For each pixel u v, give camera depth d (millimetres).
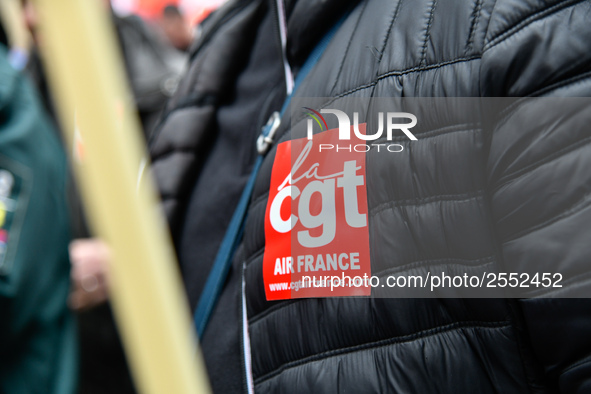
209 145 780
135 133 851
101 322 1018
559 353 382
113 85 484
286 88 634
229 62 778
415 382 442
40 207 736
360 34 528
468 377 428
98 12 478
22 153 728
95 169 481
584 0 387
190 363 488
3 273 671
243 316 590
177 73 1319
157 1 1803
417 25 473
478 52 426
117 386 1034
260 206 570
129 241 482
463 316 433
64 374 752
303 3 593
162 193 768
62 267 783
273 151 578
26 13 1012
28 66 1074
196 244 742
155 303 481
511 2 409
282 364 524
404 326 451
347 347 479
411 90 458
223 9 833
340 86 519
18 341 695
